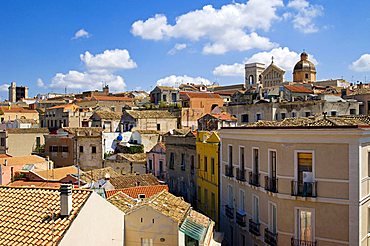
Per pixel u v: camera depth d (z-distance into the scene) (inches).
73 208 639.1
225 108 2432.3
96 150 2234.3
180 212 855.7
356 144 843.4
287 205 924.6
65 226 600.7
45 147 2347.4
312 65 3865.7
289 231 920.9
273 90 2472.9
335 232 866.1
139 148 2300.7
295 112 2068.2
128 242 762.2
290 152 919.0
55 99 4896.7
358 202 842.8
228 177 1244.5
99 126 2743.6
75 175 1498.5
